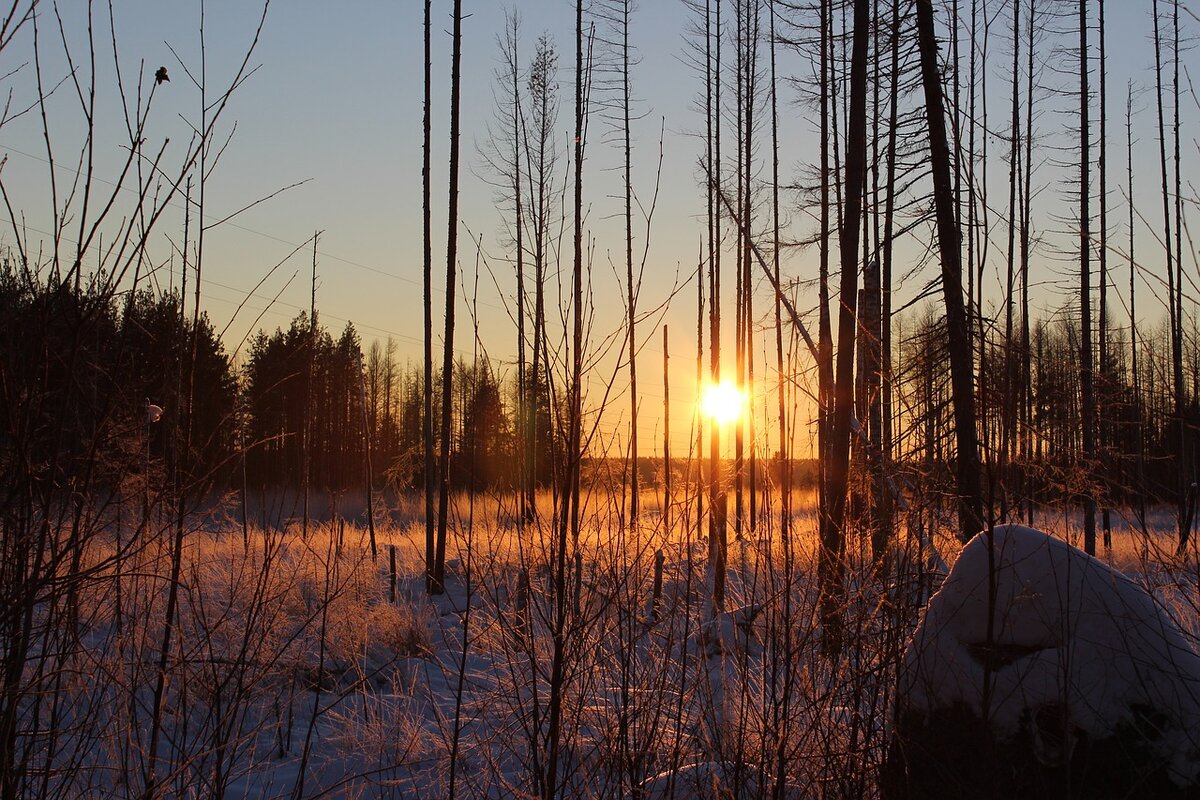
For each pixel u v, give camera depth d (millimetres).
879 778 3570
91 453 2926
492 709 4465
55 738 3141
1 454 2852
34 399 2838
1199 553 3666
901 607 3627
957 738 3340
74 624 3074
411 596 9750
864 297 8195
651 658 4062
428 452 13117
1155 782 3084
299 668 5457
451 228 13250
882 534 3889
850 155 8664
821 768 3721
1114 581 3365
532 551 3742
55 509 3084
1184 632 3529
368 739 5156
